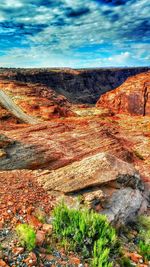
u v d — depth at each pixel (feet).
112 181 40.96
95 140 89.40
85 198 35.65
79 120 155.12
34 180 39.63
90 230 24.72
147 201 50.08
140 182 51.49
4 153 59.21
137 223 39.27
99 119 162.81
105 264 20.95
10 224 25.70
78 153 76.69
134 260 25.82
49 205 32.35
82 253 23.04
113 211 36.65
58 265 21.02
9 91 222.28
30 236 21.98
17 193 33.71
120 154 84.64
